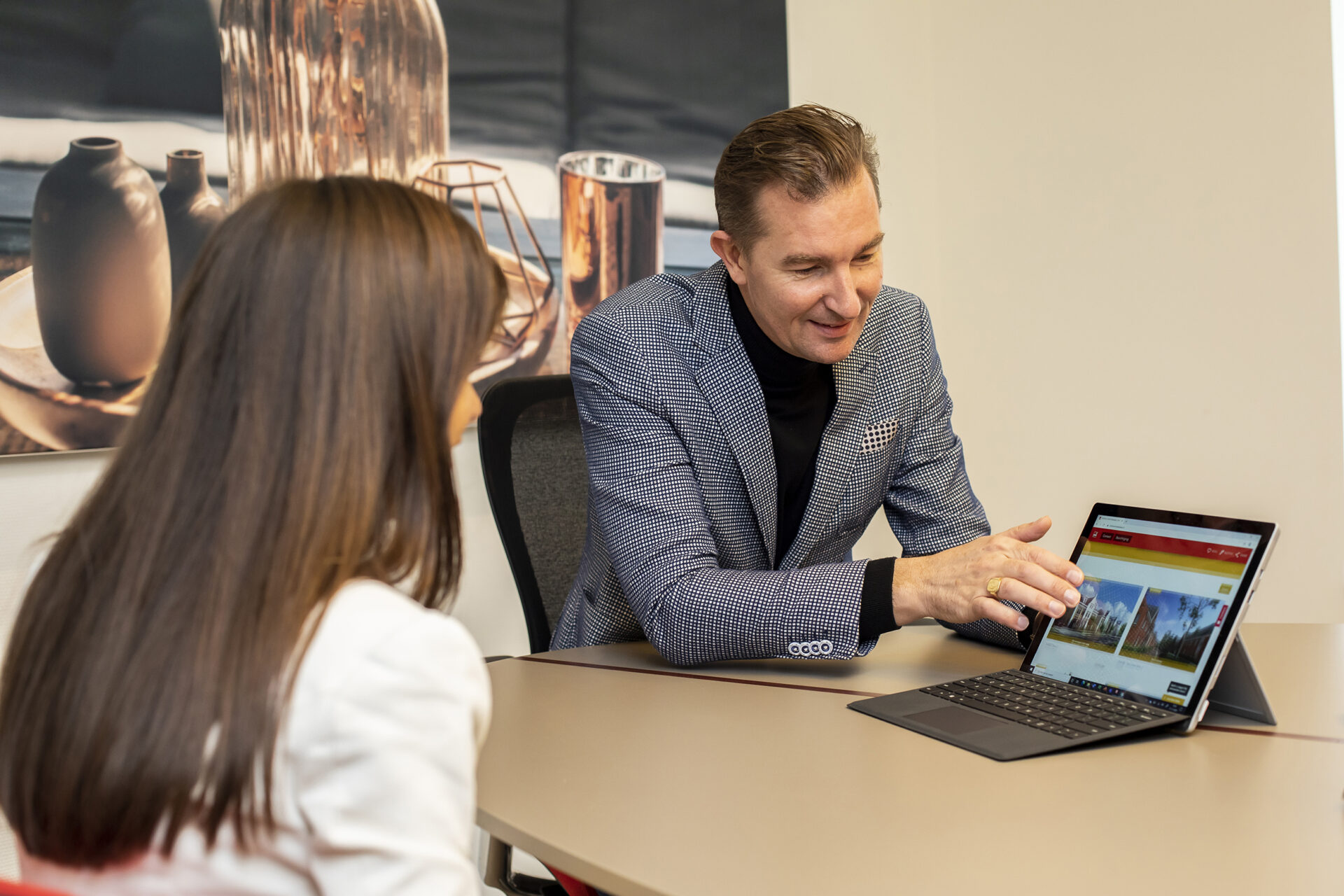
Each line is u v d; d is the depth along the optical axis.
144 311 1.82
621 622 1.42
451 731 0.51
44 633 0.52
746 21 2.62
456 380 0.57
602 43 2.38
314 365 0.53
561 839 0.70
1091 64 2.68
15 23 1.68
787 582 1.15
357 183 0.59
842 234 1.19
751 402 1.35
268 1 1.93
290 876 0.51
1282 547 2.39
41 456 1.76
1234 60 2.40
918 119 3.04
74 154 1.74
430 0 2.12
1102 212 2.69
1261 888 0.60
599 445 1.36
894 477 1.52
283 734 0.49
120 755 0.47
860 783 0.80
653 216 2.47
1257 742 0.88
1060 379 2.81
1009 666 1.16
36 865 0.53
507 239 2.25
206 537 0.51
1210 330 2.49
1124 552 1.06
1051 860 0.65
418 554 0.57
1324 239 2.27
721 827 0.72
